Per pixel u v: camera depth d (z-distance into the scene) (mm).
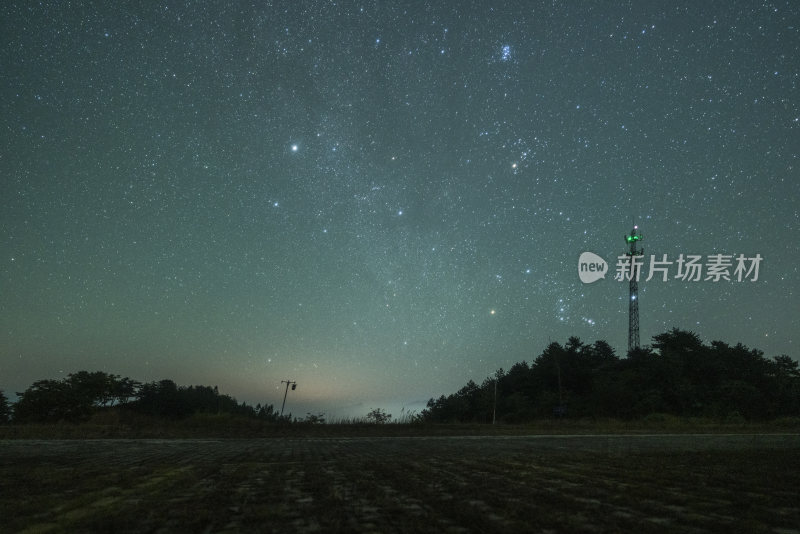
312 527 3973
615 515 4422
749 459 9789
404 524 4086
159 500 5156
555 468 8266
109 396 32219
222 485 6273
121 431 21156
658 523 4117
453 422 32531
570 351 67750
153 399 50469
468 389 69562
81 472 7543
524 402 61219
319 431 24750
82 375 31781
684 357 56719
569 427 32469
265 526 3998
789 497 5391
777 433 26844
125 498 5320
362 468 8297
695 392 51000
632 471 7750
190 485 6250
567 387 64188
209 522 4160
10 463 9156
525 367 71250
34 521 4188
